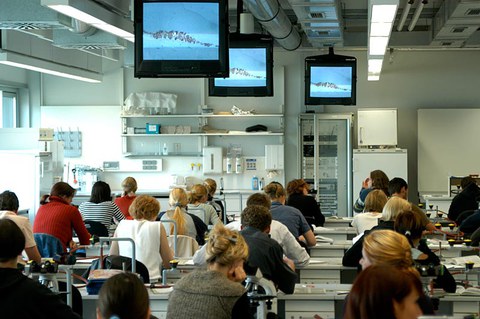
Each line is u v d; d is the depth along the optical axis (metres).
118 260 5.46
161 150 15.21
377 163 14.49
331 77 12.38
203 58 6.81
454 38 12.68
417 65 15.10
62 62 11.75
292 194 9.48
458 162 14.59
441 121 14.62
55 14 7.70
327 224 10.61
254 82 9.73
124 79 15.21
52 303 3.32
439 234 8.07
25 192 11.69
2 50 9.96
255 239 4.89
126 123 15.18
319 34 11.87
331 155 14.94
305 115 14.83
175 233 6.64
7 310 3.23
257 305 4.24
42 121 15.09
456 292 5.11
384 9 7.77
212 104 15.22
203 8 6.79
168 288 5.25
